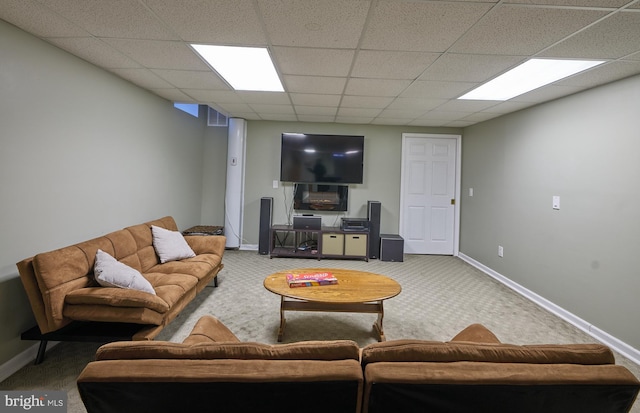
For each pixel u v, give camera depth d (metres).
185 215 4.50
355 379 0.91
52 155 2.19
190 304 2.95
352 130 5.10
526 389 0.91
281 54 2.30
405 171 5.13
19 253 1.96
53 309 1.81
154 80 3.01
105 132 2.74
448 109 3.79
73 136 2.38
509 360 0.99
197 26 1.90
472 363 0.96
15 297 1.93
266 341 2.33
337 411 0.94
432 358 1.00
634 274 2.25
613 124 2.46
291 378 0.90
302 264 4.40
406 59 2.31
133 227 2.89
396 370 0.93
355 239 4.66
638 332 2.21
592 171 2.63
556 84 2.62
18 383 1.80
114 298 1.89
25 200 1.99
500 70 2.47
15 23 1.86
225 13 1.74
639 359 2.19
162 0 1.62
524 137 3.55
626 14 1.60
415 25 1.80
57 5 1.67
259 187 5.12
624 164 2.35
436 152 5.11
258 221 5.14
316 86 3.07
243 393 0.90
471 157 4.82
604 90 2.54
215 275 3.26
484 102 3.38
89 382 0.87
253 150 5.09
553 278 3.03
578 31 1.79
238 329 2.50
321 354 1.00
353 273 2.72
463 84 2.84
